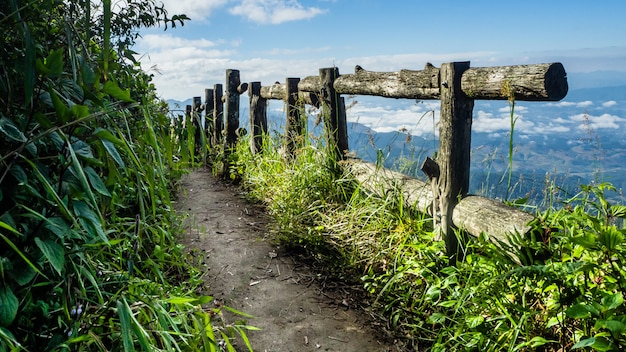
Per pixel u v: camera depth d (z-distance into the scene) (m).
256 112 7.16
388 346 2.71
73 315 1.43
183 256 2.93
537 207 2.93
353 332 2.85
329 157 4.81
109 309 1.47
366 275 3.46
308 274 3.64
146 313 1.66
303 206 4.55
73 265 1.33
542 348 2.16
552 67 2.46
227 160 7.41
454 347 2.44
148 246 2.75
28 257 1.19
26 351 1.22
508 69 2.72
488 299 2.43
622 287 1.79
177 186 5.96
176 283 3.08
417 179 3.94
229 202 5.71
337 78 4.93
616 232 1.76
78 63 1.37
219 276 3.52
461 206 3.10
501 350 2.26
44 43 1.54
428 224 3.62
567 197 2.81
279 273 3.65
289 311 3.07
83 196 1.30
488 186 3.33
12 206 1.22
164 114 1.70
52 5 1.50
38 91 1.22
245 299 3.21
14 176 1.16
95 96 1.17
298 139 5.40
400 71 3.89
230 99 7.89
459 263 2.77
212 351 1.64
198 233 4.33
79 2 1.58
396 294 3.14
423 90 3.51
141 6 2.20
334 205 4.42
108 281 1.75
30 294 1.27
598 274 1.99
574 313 1.59
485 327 2.32
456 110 3.12
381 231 3.68
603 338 1.59
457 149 3.15
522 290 2.33
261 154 6.74
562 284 1.95
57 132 1.16
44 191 1.28
